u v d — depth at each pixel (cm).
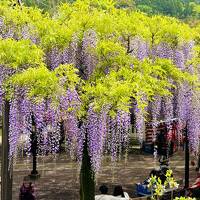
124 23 1077
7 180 916
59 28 1020
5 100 891
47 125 912
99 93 895
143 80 965
